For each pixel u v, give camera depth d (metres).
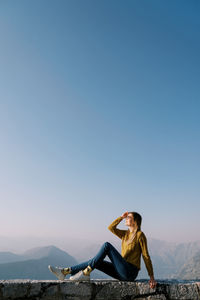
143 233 3.65
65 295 3.10
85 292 3.15
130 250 3.62
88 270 3.45
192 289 3.24
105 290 3.20
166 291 3.21
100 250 3.62
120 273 3.54
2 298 2.93
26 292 3.02
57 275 3.48
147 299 3.16
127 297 3.17
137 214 3.90
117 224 4.02
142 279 3.93
